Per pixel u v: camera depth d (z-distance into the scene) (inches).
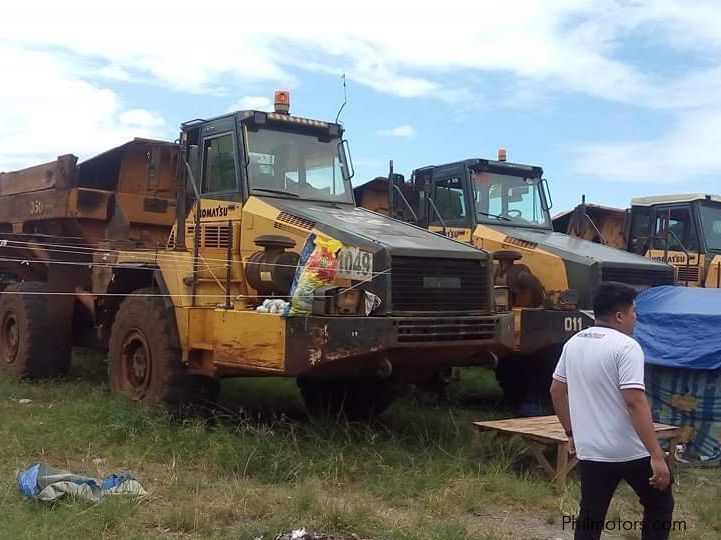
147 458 254.8
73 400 331.6
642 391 153.6
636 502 234.4
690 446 304.7
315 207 311.7
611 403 157.4
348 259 267.9
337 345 248.2
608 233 572.7
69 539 176.4
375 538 191.0
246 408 325.1
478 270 282.7
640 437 152.9
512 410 386.3
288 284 277.1
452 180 423.5
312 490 215.6
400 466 251.1
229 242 303.0
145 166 396.5
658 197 509.0
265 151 314.8
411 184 434.9
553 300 365.4
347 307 258.4
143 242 385.7
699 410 303.4
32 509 193.6
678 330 310.0
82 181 398.9
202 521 193.0
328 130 332.2
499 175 423.8
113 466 245.0
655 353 311.7
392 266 259.1
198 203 315.0
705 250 478.6
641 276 376.2
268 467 242.8
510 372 388.8
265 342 262.8
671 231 498.0
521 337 352.2
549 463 254.8
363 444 269.3
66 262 396.8
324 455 254.8
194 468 245.4
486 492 234.4
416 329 256.7
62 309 396.8
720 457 296.8
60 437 267.9
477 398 415.2
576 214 445.7
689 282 480.4
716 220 494.9
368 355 250.1
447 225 420.5
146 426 279.7
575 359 163.8
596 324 167.9
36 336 388.5
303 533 184.5
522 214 427.2
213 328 286.0
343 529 195.8
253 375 283.0
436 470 247.3
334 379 323.3
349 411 323.3
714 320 301.0
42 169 416.2
